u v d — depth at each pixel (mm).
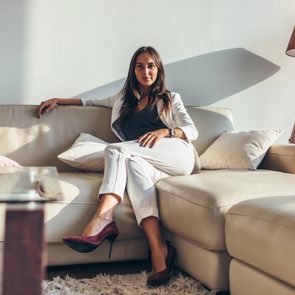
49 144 2396
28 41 2670
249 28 3203
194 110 2750
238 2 3166
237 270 1483
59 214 1818
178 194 1747
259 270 1386
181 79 3023
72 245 1741
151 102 2428
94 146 2299
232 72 3160
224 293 1663
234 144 2479
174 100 2451
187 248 1781
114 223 1856
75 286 1711
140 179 1925
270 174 2105
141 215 1859
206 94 3090
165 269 1748
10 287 625
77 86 2775
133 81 2465
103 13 2818
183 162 2135
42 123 2416
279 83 3301
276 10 3281
